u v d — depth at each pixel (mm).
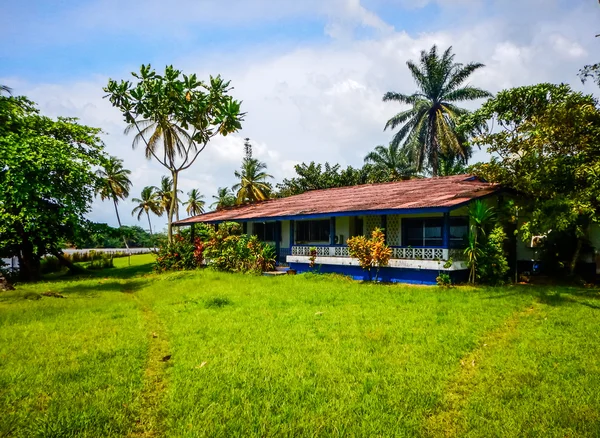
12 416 4672
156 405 5039
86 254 44156
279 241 23359
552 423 4359
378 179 38750
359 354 6551
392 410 4719
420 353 6562
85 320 9672
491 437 4152
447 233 14273
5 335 8164
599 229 15883
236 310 10219
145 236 93250
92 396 5191
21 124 21016
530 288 12852
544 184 13102
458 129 16656
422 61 38406
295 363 6223
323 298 11625
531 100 13906
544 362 6090
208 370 6020
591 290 12320
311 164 39969
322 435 4234
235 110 25953
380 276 16203
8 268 25828
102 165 23703
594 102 12344
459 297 11422
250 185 47906
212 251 21641
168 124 26688
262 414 4664
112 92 25109
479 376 5645
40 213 19578
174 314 10062
